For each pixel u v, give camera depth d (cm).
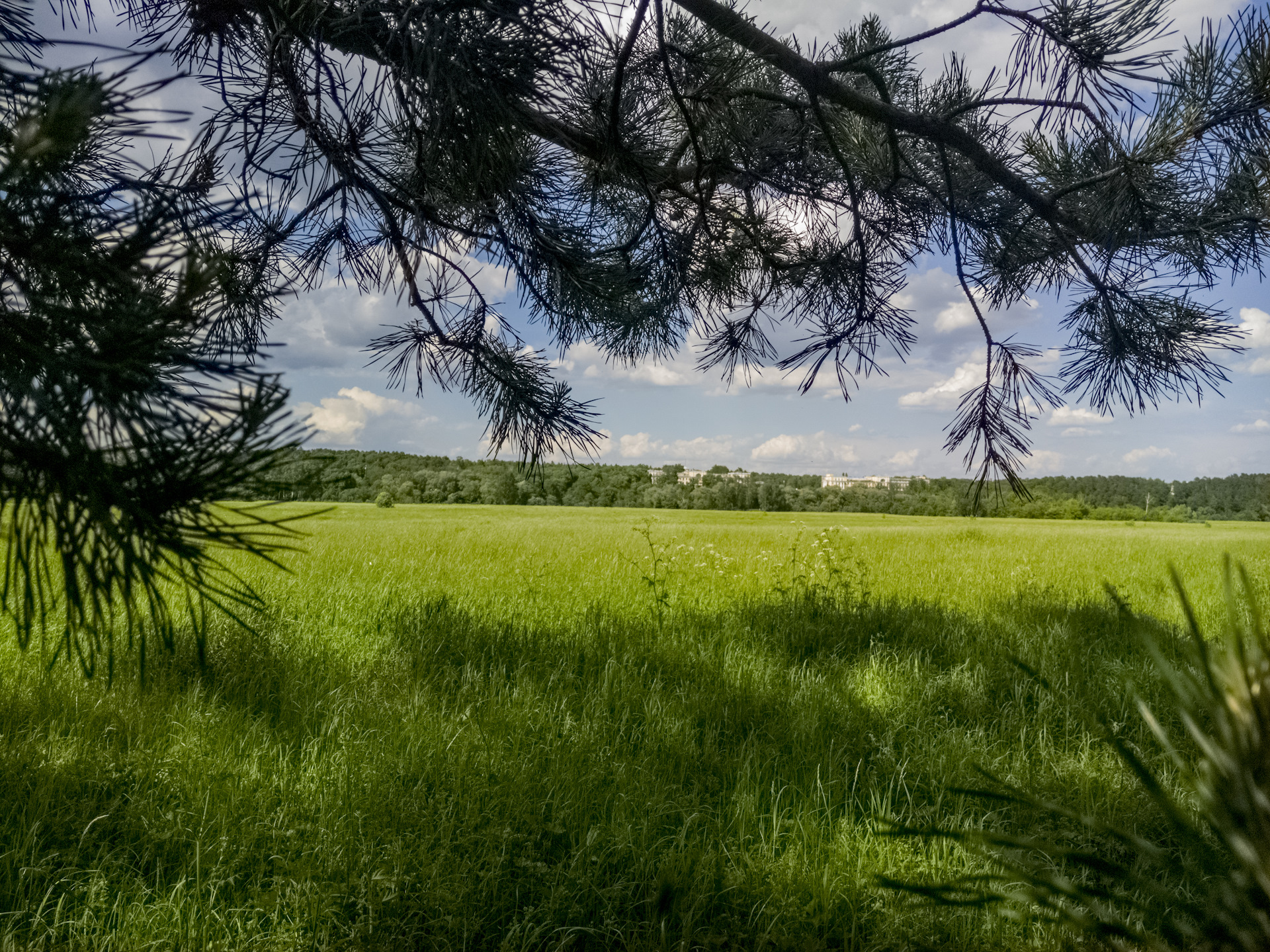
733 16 214
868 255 305
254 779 280
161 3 218
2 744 285
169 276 83
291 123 219
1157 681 413
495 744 312
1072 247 241
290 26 176
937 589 890
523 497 5947
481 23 166
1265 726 43
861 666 478
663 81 235
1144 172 204
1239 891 40
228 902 222
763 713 387
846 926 217
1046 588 870
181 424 79
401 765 290
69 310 79
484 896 217
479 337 238
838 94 229
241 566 820
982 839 52
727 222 292
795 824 263
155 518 78
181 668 386
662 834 264
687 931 204
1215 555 1508
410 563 982
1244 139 185
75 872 220
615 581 838
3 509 79
